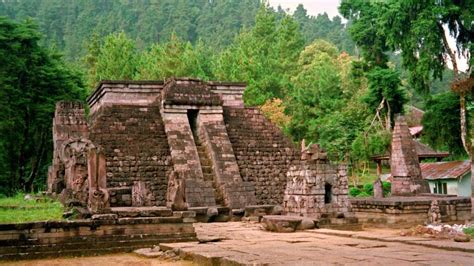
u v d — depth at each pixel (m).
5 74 38.94
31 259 16.05
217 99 32.75
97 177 18.19
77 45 123.62
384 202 27.64
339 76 60.88
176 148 30.09
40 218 17.19
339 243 16.91
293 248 15.84
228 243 17.42
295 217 22.02
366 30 46.50
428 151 49.62
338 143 50.09
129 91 32.50
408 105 70.44
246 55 65.44
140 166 29.22
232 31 130.50
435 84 86.75
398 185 34.94
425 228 20.03
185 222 18.48
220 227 23.33
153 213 18.28
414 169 34.78
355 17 47.53
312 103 58.50
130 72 65.38
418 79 34.59
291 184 25.16
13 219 16.98
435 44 32.22
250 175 31.30
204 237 19.11
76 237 16.88
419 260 12.91
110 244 17.30
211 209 26.45
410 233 19.94
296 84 63.72
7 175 43.34
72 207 18.91
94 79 63.88
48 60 42.25
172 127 31.11
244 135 32.88
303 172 24.31
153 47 72.19
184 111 31.97
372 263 12.54
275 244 17.05
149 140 30.45
